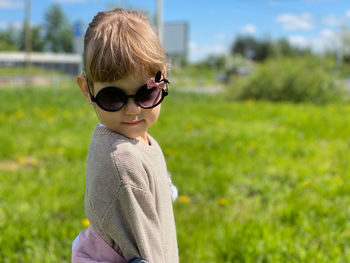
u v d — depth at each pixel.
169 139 5.62
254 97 13.72
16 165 4.49
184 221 2.79
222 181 3.72
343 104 12.21
